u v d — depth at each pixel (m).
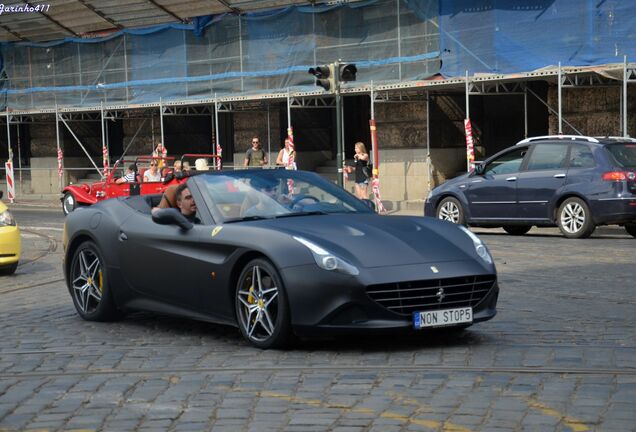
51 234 25.00
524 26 27.47
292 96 33.34
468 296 8.92
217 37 36.12
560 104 25.95
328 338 9.59
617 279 13.87
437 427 6.35
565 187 20.75
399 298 8.55
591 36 26.14
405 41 30.55
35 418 6.90
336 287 8.52
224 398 7.28
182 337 10.00
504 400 6.98
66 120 42.59
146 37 38.47
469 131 28.25
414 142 31.98
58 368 8.61
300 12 33.28
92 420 6.79
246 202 9.91
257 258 9.12
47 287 14.88
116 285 10.75
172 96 37.66
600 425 6.31
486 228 25.00
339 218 9.59
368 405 6.94
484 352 8.73
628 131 27.33
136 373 8.28
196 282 9.70
